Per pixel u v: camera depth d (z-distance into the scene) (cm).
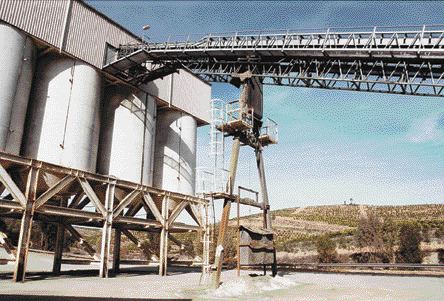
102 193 2247
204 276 2180
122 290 1398
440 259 3538
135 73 2455
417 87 1753
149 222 2288
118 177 2342
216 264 1542
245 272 2848
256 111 2108
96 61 2266
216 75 2342
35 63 2016
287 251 4644
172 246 5069
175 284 1716
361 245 4106
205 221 2716
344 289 1619
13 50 1816
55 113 2025
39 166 1714
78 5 2200
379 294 1459
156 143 2855
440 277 2412
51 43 2014
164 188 2728
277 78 2134
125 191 2298
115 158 2384
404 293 1507
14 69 1811
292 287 1667
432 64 1703
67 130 2030
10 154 1612
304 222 9019
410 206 9306
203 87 3209
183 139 2900
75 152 2025
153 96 2683
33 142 1989
